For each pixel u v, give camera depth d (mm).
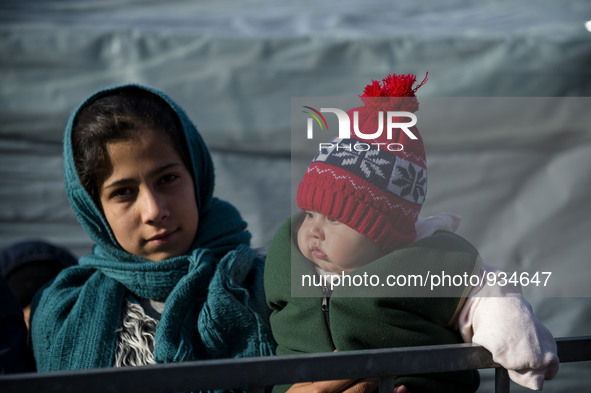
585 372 2492
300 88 3359
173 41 3387
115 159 1155
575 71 3230
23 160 3361
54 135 3361
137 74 3354
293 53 3363
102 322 1177
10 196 3314
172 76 3369
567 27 3461
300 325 1067
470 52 3277
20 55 3330
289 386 1071
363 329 998
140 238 1192
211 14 3867
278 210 3273
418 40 3311
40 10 3695
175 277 1210
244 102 3354
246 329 1179
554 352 930
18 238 3287
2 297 1257
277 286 1104
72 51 3354
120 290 1229
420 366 882
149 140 1167
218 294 1159
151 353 1146
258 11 3945
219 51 3373
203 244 1287
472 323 992
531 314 963
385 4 4062
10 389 709
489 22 3711
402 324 1000
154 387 758
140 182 1170
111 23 3539
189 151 1259
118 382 745
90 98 1244
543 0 3971
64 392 727
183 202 1211
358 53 3336
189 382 774
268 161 3381
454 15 3924
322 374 829
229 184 3291
